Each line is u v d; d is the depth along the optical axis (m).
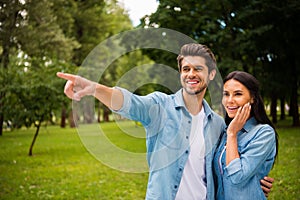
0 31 14.32
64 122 24.39
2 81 9.55
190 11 9.59
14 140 14.77
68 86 1.63
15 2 14.06
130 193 5.76
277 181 5.92
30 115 9.61
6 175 7.25
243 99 2.18
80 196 5.59
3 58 14.33
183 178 2.02
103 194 5.70
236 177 2.00
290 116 23.53
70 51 17.17
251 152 2.05
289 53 13.37
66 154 10.39
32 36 14.90
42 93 9.58
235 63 10.92
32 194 5.72
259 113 2.22
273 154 2.16
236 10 10.55
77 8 21.39
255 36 11.71
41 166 8.38
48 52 15.49
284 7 11.22
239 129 2.12
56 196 5.59
